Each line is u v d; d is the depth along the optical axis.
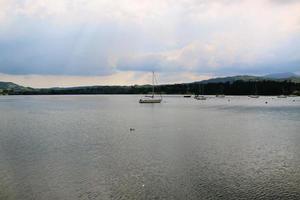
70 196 27.00
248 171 33.47
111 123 83.31
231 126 74.62
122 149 45.16
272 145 48.28
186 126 75.00
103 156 40.59
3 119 96.81
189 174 32.47
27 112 128.38
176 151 43.62
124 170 34.03
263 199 26.11
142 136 58.19
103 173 33.03
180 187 28.77
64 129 70.06
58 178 31.48
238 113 116.25
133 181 30.47
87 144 49.50
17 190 28.44
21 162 37.81
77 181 30.58
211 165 35.94
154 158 39.28
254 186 28.89
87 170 34.16
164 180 30.69
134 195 27.08
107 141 52.34
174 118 97.44
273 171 33.47
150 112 124.75
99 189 28.47
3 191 28.22
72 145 48.69
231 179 30.88
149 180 30.70
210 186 29.00
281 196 26.70
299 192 27.48
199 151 43.59
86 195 27.17
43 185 29.58
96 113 121.75
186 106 166.88
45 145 48.84
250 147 46.56
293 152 42.84
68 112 127.88
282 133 61.72
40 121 89.94
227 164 36.34
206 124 79.44
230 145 48.25
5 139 55.31
